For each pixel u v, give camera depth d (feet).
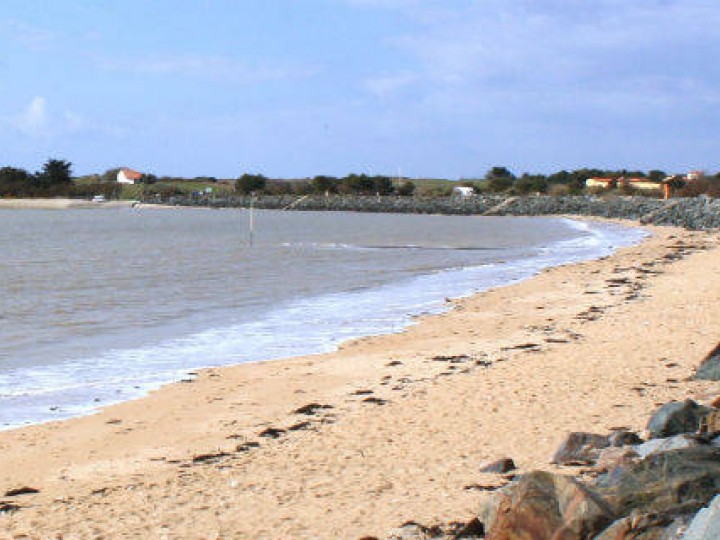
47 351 64.54
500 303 86.53
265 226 305.94
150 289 106.73
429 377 51.39
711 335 60.70
